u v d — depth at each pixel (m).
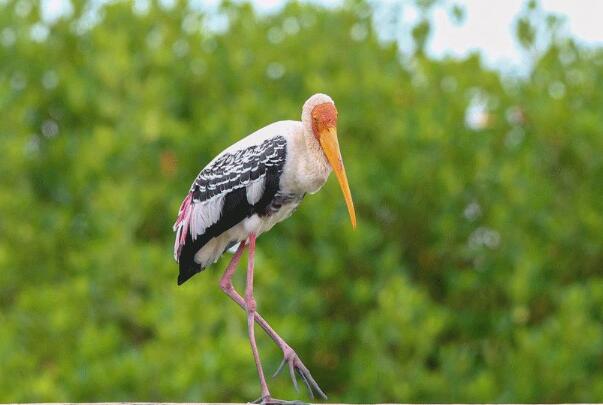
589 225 15.63
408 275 15.73
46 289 14.17
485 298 15.77
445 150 15.88
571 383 13.86
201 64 17.27
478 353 15.58
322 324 14.84
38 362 13.80
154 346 13.02
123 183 15.26
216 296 13.84
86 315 14.02
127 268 14.16
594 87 17.17
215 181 7.94
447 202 15.66
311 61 16.86
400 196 15.66
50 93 17.86
